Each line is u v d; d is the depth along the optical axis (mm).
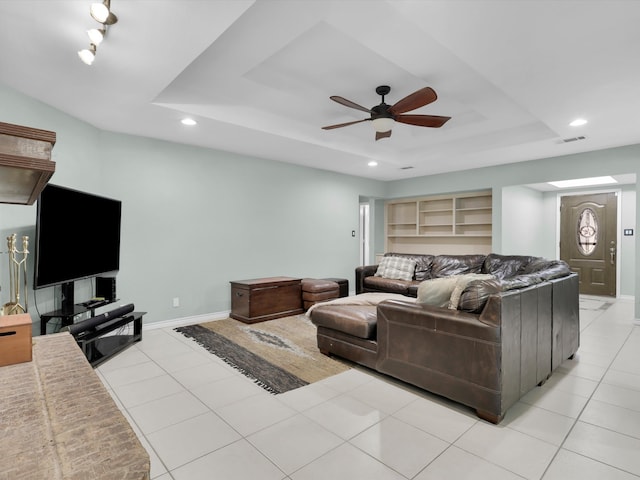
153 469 1709
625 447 1892
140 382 2695
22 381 950
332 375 2842
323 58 2803
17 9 1775
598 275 6645
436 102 3756
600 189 6559
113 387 2609
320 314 3236
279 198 5469
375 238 7719
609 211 6496
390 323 2662
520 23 1934
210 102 3484
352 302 3523
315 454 1828
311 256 5945
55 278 2836
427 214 7348
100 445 659
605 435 2008
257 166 5180
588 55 2277
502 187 5629
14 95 2768
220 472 1691
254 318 4484
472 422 2141
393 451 1854
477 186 5926
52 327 3248
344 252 6500
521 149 4699
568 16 1870
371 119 3215
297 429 2062
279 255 5473
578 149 4672
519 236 6293
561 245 7055
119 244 3729
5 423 731
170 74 2510
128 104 3107
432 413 2246
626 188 6301
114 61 2322
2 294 2717
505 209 5766
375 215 7711
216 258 4734
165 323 4277
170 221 4309
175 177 4344
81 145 3516
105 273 3512
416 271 5633
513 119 4152
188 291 4477
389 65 2912
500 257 4855
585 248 6785
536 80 2637
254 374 2850
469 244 6719
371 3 1967
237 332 4059
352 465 1741
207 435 2000
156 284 4207
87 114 3346
